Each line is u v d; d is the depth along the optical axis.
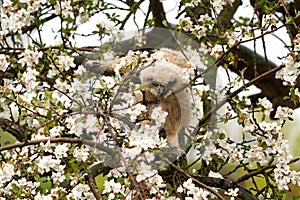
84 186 6.68
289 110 7.04
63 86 6.68
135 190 6.39
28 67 6.74
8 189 6.80
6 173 6.54
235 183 7.26
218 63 7.35
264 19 7.28
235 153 7.17
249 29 7.43
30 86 6.68
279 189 7.02
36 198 6.55
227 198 7.27
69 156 6.89
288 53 7.12
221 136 7.09
